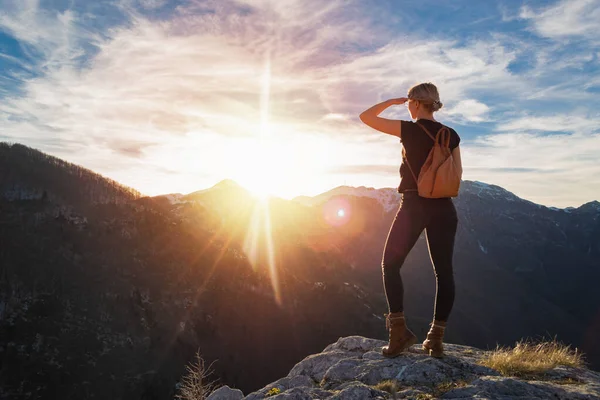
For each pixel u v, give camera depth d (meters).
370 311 166.38
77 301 142.38
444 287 3.63
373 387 3.22
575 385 3.12
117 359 120.25
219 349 134.38
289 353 137.75
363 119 3.66
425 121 3.53
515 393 2.89
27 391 103.19
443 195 3.42
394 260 3.69
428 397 2.97
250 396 4.04
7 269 147.75
